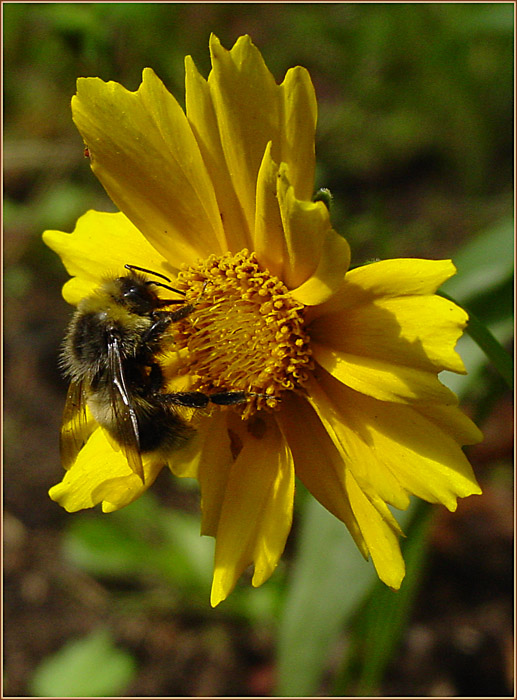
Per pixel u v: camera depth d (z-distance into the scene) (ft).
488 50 0.66
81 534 0.54
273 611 0.50
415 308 0.31
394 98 0.70
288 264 0.34
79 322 0.36
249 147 0.33
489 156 0.69
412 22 0.66
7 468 0.60
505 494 0.52
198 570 0.53
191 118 0.33
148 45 0.57
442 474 0.32
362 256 0.64
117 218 0.37
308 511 0.43
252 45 0.32
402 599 0.41
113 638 0.52
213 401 0.34
